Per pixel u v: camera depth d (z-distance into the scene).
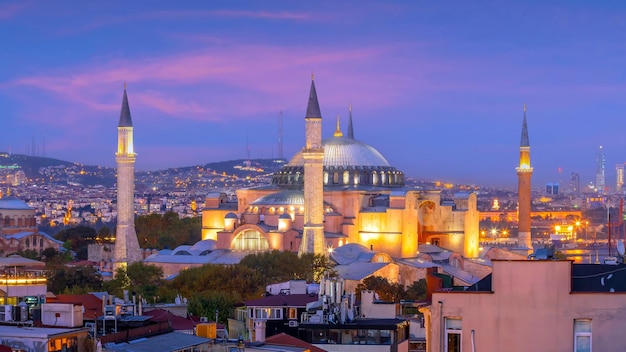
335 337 126.94
